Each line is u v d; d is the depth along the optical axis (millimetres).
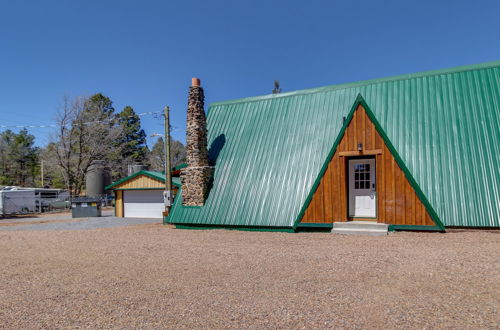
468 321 3904
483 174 10297
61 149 40719
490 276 5422
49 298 5281
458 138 11195
